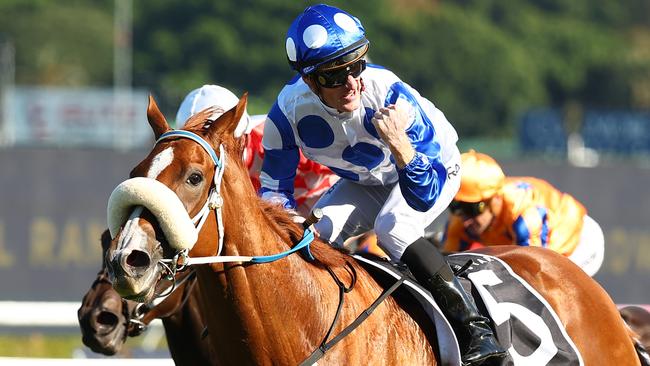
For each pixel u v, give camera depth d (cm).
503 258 927
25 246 2027
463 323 813
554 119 4653
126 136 4497
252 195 749
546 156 4559
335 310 773
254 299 741
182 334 1034
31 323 1551
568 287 922
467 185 1145
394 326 792
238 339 746
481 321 820
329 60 802
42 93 4441
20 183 2034
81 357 1619
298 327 756
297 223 793
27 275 2022
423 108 860
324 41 801
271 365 750
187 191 695
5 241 2019
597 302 927
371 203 930
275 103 879
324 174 1146
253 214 745
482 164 1160
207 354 1023
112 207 682
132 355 1620
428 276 820
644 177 2255
